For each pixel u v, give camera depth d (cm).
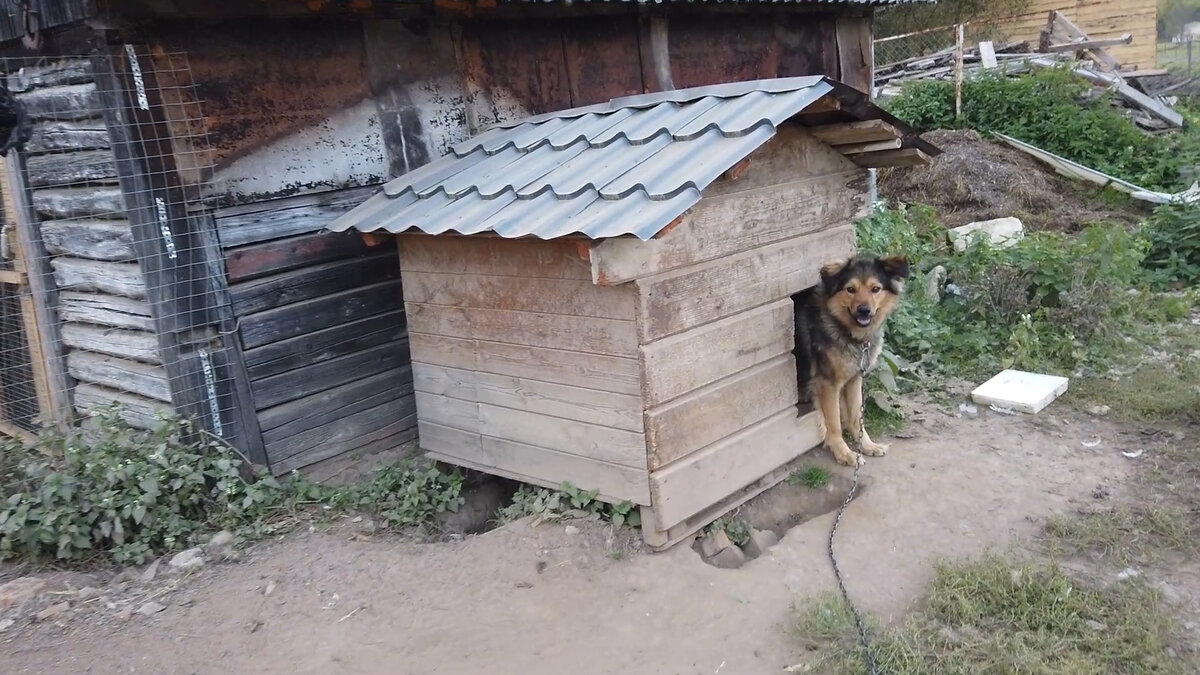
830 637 334
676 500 400
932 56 1752
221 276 441
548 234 349
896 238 787
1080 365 624
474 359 450
